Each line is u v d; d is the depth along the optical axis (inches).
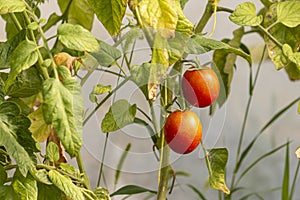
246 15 50.6
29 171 44.4
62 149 49.7
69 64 46.8
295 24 51.5
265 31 51.5
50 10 74.4
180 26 45.4
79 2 60.6
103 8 43.9
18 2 44.2
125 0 43.4
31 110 53.6
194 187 77.9
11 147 42.6
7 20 59.2
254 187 86.3
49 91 41.9
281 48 51.4
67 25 43.9
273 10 53.9
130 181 76.2
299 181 87.4
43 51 52.9
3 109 43.9
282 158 87.0
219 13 77.6
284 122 86.8
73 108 42.1
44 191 47.7
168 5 43.1
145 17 42.9
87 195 47.5
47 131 50.0
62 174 46.8
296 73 63.8
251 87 73.4
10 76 42.1
